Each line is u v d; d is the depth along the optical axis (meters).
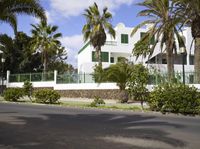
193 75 25.88
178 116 18.23
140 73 22.36
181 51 24.30
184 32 47.22
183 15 24.84
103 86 32.72
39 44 47.03
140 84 22.06
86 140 9.84
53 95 28.64
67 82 36.84
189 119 16.36
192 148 8.70
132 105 24.89
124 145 9.06
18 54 50.22
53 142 9.51
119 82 28.34
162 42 30.38
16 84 43.03
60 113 18.94
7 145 9.05
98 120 15.34
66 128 12.48
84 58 48.72
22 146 8.91
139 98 22.27
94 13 38.69
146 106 23.89
